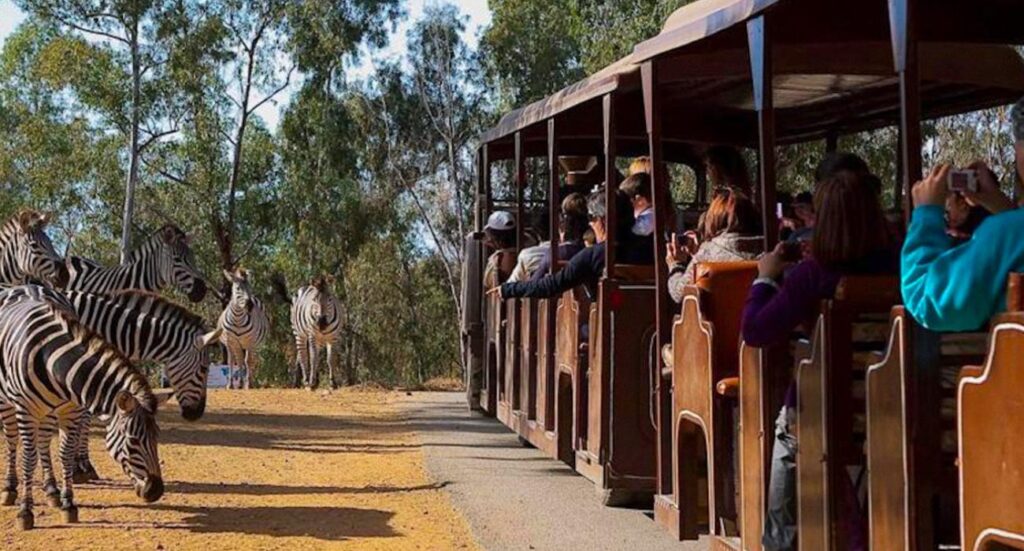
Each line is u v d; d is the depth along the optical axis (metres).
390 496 9.94
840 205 4.71
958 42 6.87
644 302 8.11
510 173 31.62
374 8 41.88
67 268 15.15
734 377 5.84
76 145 43.59
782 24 6.14
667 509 6.71
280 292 36.62
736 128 10.83
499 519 8.64
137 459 8.41
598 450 8.27
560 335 9.55
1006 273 3.52
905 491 4.00
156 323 11.35
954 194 4.93
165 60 39.88
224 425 15.09
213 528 8.57
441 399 19.25
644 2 28.09
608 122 7.87
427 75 43.31
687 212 11.02
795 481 4.95
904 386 4.00
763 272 5.00
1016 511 3.37
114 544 8.00
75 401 8.52
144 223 43.91
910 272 3.78
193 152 41.66
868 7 5.82
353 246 43.22
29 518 8.48
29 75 44.91
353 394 20.47
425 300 44.94
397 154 43.50
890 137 14.06
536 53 42.91
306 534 8.38
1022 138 3.67
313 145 42.91
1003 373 3.44
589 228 9.55
